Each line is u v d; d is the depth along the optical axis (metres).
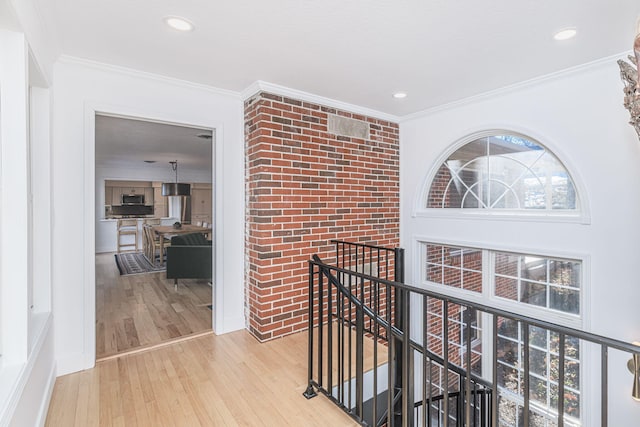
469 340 1.34
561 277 2.83
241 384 2.24
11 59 1.54
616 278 2.42
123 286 4.83
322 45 2.21
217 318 3.06
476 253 3.46
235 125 3.16
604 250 2.48
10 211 1.55
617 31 2.03
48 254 2.12
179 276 4.69
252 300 3.05
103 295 4.37
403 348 1.61
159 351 2.72
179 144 5.18
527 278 3.07
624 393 2.39
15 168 1.56
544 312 2.93
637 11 1.80
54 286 2.30
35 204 2.08
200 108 2.96
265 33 2.05
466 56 2.38
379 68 2.58
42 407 1.80
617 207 2.41
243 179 3.21
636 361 0.93
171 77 2.73
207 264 4.75
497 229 3.18
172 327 3.24
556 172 2.84
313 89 3.05
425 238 3.84
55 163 2.31
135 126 4.00
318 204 3.28
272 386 2.23
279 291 3.00
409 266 4.02
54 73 2.30
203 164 7.97
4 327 1.52
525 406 1.14
